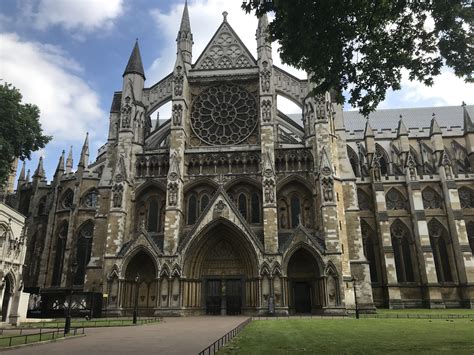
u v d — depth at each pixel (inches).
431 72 840.3
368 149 2817.4
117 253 1803.6
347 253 1813.5
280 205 1907.0
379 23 815.1
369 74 869.2
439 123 3302.2
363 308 1782.7
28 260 2516.0
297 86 2096.5
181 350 640.4
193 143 2063.2
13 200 2893.7
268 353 577.0
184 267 1750.7
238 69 2142.0
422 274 2458.2
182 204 1897.1
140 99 2143.2
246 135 2042.3
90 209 2393.0
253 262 1742.1
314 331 946.1
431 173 2829.7
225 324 1230.9
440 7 748.6
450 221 2564.0
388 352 569.0
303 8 753.6
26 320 1486.2
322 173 1807.3
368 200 2682.1
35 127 1958.7
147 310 1784.0
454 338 748.6
